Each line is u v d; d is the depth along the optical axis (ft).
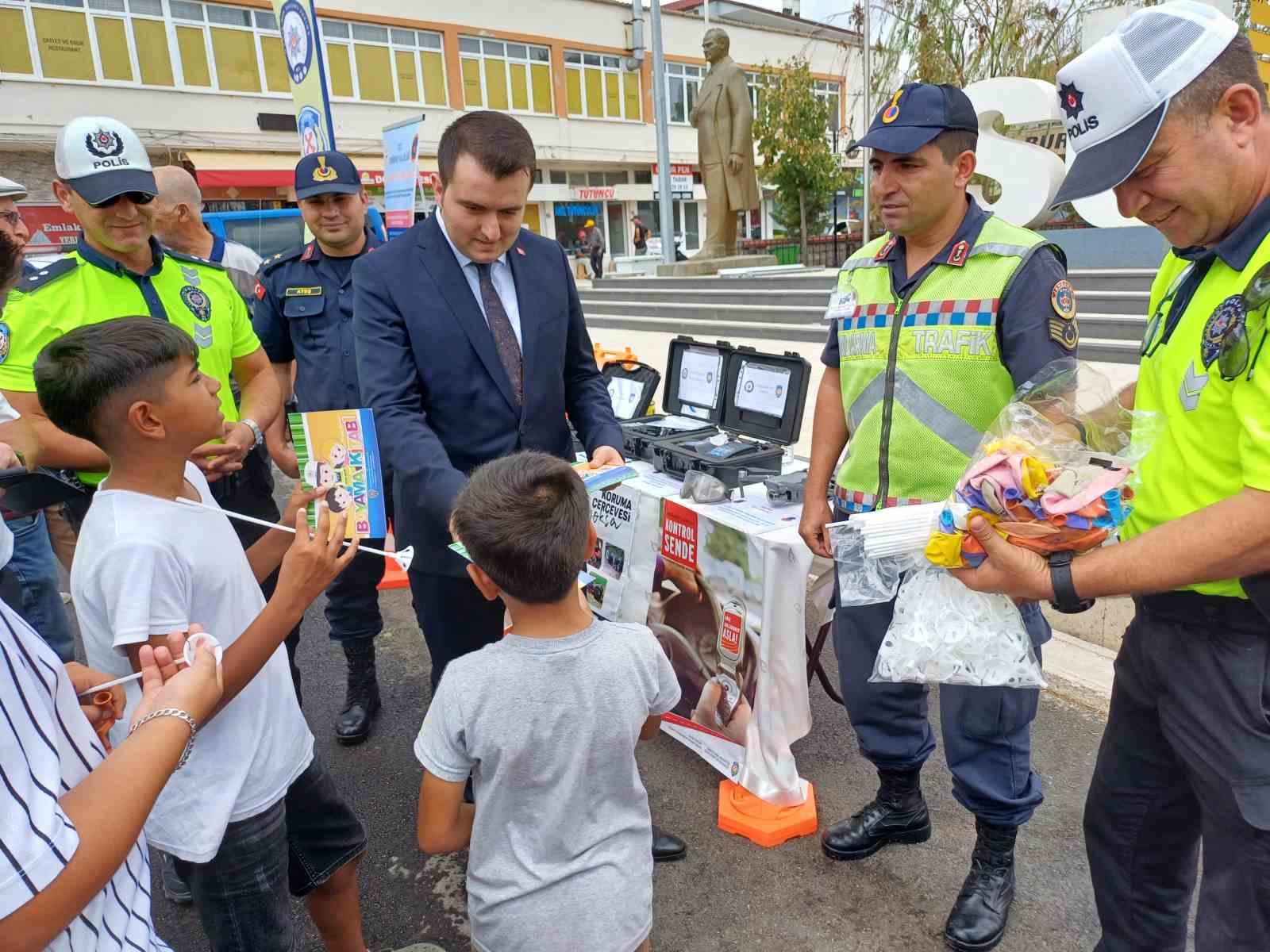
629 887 4.88
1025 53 34.94
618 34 85.97
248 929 5.18
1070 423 4.74
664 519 8.91
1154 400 4.71
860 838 7.55
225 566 5.02
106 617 4.54
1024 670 5.27
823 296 31.04
